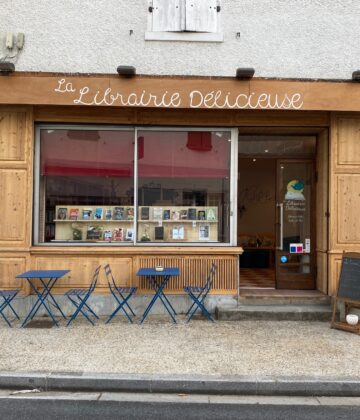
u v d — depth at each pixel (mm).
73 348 5211
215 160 7133
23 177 6762
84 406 4008
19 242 6723
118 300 6512
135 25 6895
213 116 6984
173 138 7141
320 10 6977
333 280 6863
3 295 6133
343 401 4176
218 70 6910
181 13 6898
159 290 6418
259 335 5773
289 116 6996
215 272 6824
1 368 4574
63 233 7090
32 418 3744
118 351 5117
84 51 6859
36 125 6965
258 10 6945
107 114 6922
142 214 7121
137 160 7094
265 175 11609
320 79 6645
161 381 4328
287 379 4340
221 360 4848
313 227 7594
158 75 6531
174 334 5797
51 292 6777
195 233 7125
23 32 6828
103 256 6828
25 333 5816
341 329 6035
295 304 6863
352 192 6914
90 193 7117
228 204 7078
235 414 3861
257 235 11656
